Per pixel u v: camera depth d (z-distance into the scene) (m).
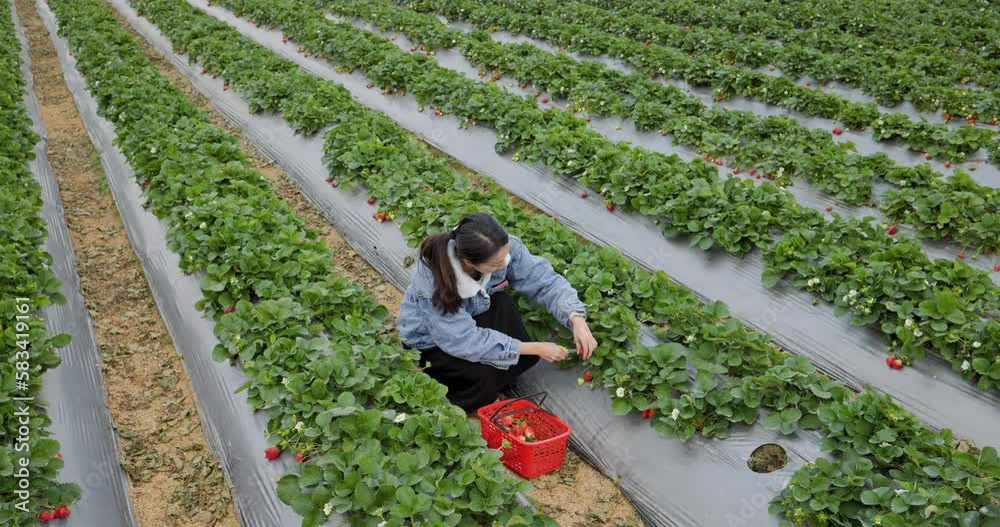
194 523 4.87
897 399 5.51
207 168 8.57
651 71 12.43
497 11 15.94
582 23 15.85
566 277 6.10
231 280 6.36
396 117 11.46
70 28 16.22
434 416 4.57
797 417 4.78
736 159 9.08
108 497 4.98
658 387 5.06
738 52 13.00
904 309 5.56
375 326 5.77
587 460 5.20
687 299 5.93
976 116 10.36
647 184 7.71
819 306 6.25
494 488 4.11
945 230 7.23
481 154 9.92
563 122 9.60
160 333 6.93
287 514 4.57
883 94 11.23
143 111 10.75
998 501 4.13
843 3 16.84
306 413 4.73
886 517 3.90
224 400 5.59
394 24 15.34
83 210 9.47
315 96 10.93
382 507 3.97
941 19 15.37
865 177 8.35
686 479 4.78
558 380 5.57
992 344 5.23
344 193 8.84
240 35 15.34
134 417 5.85
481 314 5.32
